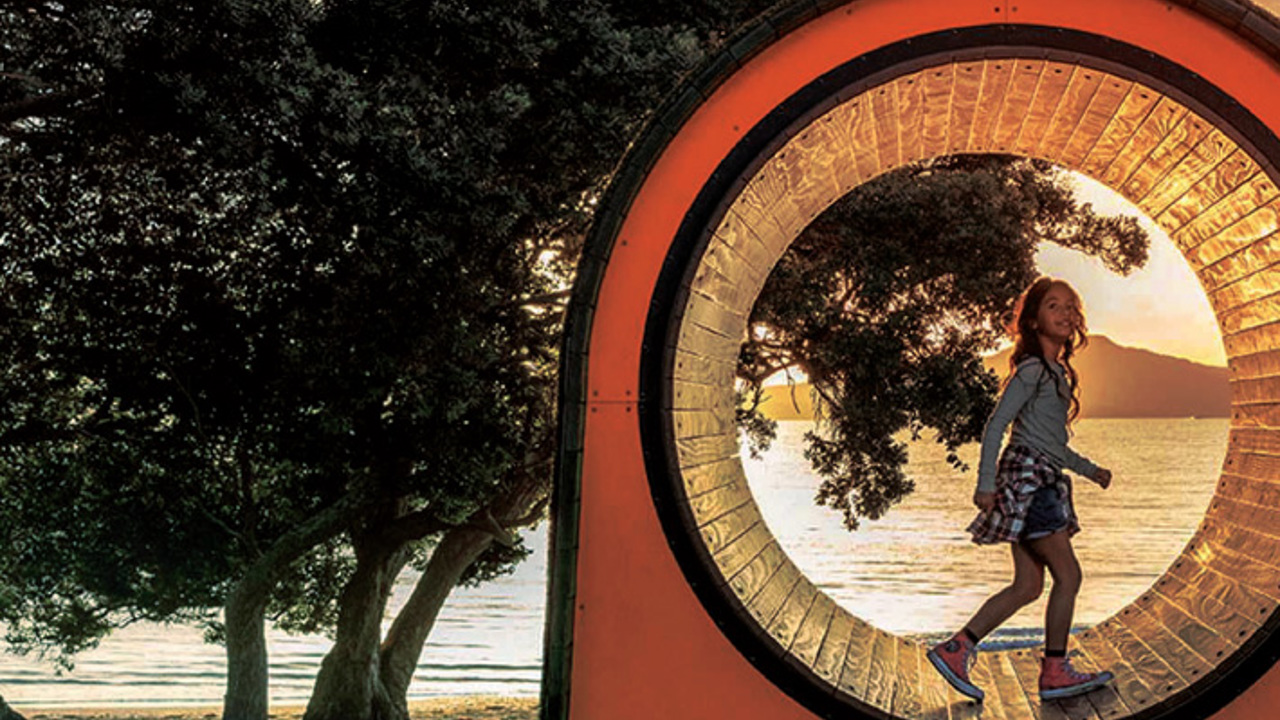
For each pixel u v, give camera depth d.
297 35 13.19
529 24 14.98
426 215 13.46
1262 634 4.94
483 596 65.31
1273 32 4.88
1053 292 5.77
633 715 5.10
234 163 13.24
